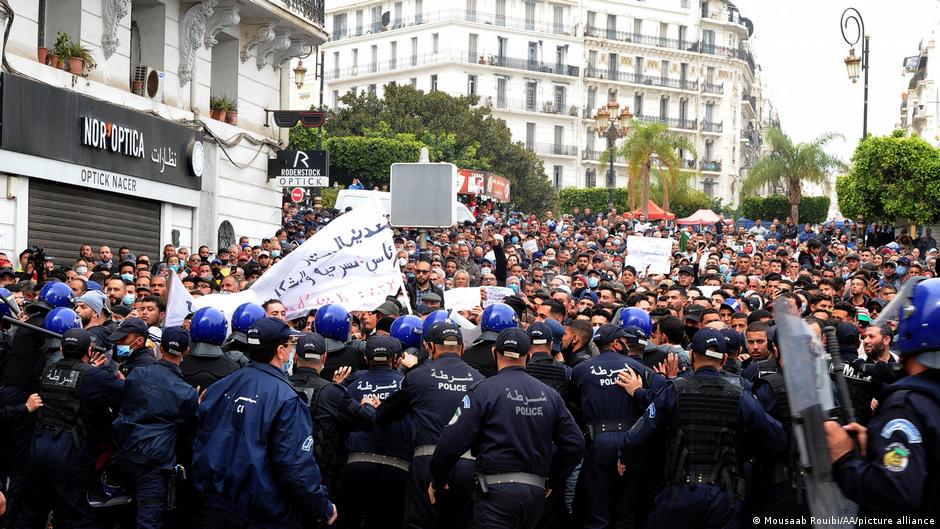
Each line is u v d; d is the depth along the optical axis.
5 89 16.83
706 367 6.83
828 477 4.30
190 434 7.30
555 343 9.35
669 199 72.94
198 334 7.60
